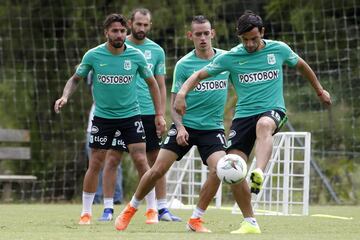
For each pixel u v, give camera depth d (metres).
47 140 63.25
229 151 23.97
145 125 30.94
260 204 43.84
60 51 63.91
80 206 43.47
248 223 23.39
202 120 25.08
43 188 61.31
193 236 21.92
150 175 25.00
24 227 26.53
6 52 63.62
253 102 23.75
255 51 23.75
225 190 55.50
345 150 59.19
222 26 62.72
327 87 59.72
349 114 59.19
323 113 59.56
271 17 63.75
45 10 63.62
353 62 60.12
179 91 23.80
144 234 22.84
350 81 58.53
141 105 30.89
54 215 33.84
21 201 58.91
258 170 21.72
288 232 24.70
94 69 27.67
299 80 60.19
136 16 30.72
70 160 62.94
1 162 62.59
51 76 63.75
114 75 27.56
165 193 31.16
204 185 24.70
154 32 62.44
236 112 24.12
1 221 29.75
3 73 63.53
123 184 58.53
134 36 30.80
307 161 36.50
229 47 63.03
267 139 22.69
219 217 33.34
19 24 63.59
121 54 27.58
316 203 54.91
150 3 62.72
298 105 60.06
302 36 62.16
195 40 25.97
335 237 22.09
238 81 23.97
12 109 63.19
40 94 63.62
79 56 63.47
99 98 27.95
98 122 28.09
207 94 25.05
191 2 62.81
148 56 30.78
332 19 61.66
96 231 24.52
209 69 23.89
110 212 30.86
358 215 36.34
